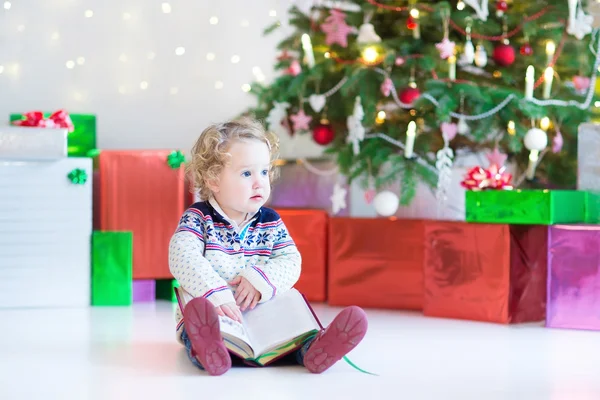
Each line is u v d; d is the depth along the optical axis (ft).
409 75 9.87
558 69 10.25
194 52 13.32
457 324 8.79
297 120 10.16
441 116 9.18
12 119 11.28
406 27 10.01
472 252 8.98
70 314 9.52
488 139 10.19
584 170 9.15
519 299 9.02
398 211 10.61
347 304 10.02
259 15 13.44
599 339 7.94
